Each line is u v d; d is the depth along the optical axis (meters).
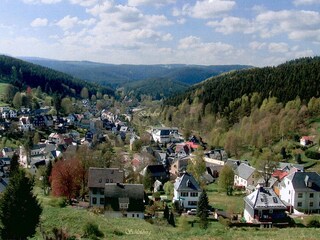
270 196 63.84
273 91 192.00
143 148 159.75
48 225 38.41
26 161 147.62
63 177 76.12
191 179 81.31
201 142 180.62
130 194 66.62
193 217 68.81
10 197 29.38
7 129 186.38
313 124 152.62
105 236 36.91
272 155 126.31
